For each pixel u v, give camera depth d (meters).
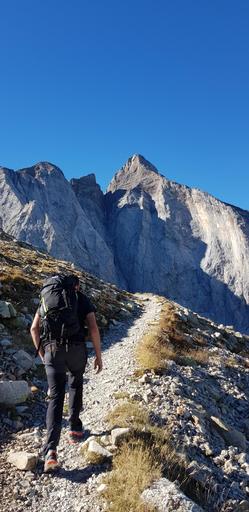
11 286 19.95
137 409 9.55
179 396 11.98
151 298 43.94
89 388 12.14
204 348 22.53
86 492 6.58
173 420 9.86
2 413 9.38
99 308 25.09
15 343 14.19
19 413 9.52
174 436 9.00
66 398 10.88
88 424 9.02
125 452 7.33
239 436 11.26
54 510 6.27
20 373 11.88
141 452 7.29
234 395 16.45
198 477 7.53
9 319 15.65
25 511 6.27
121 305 29.80
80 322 7.61
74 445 8.08
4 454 7.77
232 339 32.31
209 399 14.37
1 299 18.19
